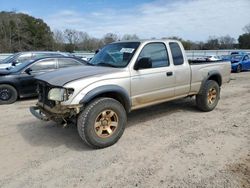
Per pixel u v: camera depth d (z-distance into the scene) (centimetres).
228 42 5259
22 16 5694
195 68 600
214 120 582
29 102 823
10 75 804
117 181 334
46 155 414
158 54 526
